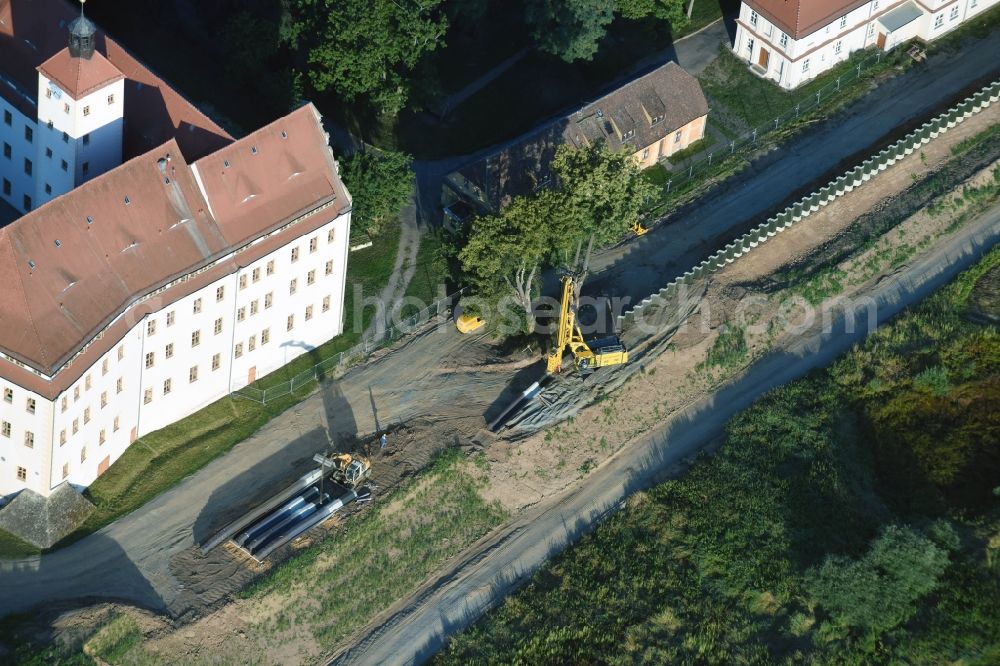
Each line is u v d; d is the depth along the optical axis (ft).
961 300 469.98
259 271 395.75
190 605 366.84
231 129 483.51
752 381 444.14
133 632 358.23
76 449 367.45
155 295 372.99
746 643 379.55
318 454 392.68
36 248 350.43
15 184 424.46
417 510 398.62
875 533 403.34
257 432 406.82
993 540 402.93
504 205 440.45
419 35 478.18
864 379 444.55
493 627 381.19
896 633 380.99
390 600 385.29
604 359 428.97
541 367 433.48
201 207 381.40
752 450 423.23
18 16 411.34
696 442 428.15
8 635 347.36
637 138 484.33
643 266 467.11
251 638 368.07
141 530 378.94
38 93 393.70
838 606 383.65
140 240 369.91
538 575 393.70
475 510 404.36
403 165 449.89
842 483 416.26
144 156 371.56
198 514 385.29
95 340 359.05
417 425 414.82
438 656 375.04
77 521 374.43
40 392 347.36
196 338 391.24
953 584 390.01
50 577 364.79
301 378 420.77
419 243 462.19
